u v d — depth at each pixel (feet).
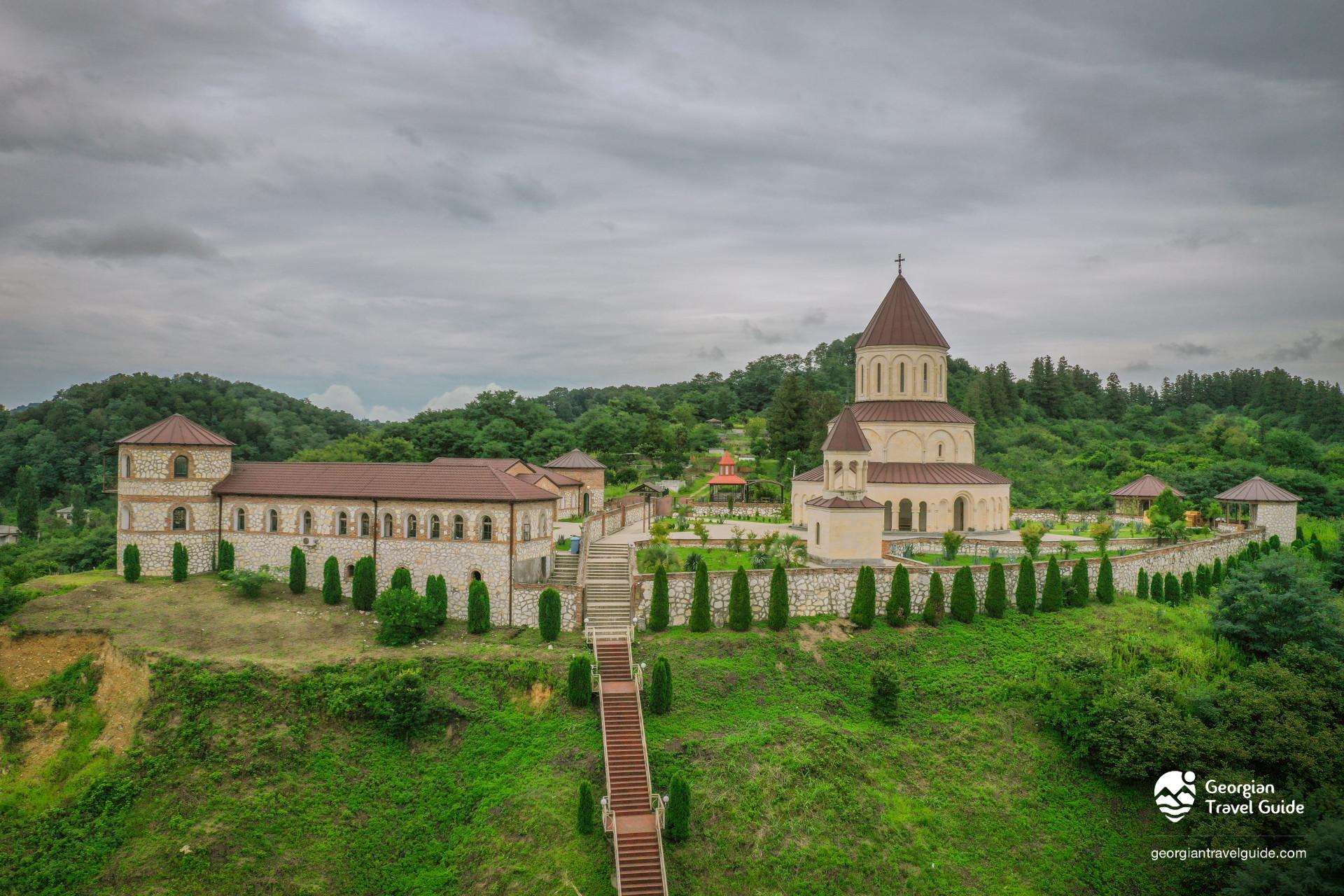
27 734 162.20
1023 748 162.50
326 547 210.18
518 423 517.14
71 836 139.13
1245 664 192.85
